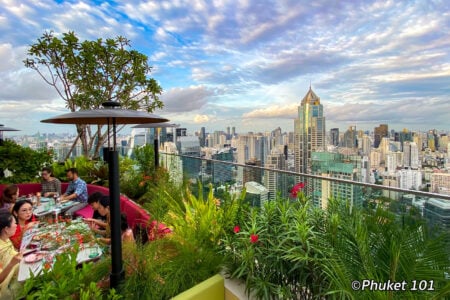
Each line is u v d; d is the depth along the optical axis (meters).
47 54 7.77
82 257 2.51
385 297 1.38
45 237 2.92
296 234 1.91
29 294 1.56
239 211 2.73
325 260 1.68
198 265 2.22
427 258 1.52
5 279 2.10
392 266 1.54
